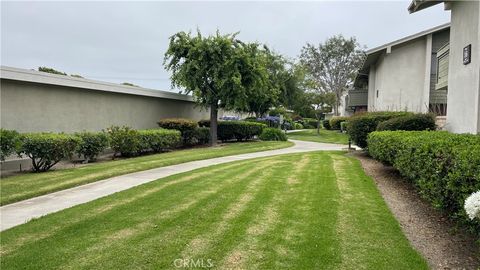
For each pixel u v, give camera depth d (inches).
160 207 214.2
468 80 318.3
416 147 200.2
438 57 467.2
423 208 210.4
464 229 159.5
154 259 138.7
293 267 131.3
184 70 659.4
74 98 482.9
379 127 419.8
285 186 273.7
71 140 383.2
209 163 433.4
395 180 297.4
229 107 696.4
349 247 149.3
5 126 389.1
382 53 729.6
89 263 135.4
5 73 372.8
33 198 248.2
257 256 140.9
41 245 154.3
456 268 132.0
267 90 841.5
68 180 304.5
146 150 544.4
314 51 1861.5
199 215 196.4
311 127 1748.3
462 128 333.4
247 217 191.6
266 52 1079.0
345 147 694.5
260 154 555.8
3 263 136.2
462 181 136.5
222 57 672.4
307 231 168.4
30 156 354.9
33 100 421.7
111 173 342.0
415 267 130.8
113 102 559.2
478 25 293.4
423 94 698.2
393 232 167.0
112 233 168.6
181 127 647.8
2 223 191.3
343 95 1892.2
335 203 219.0
